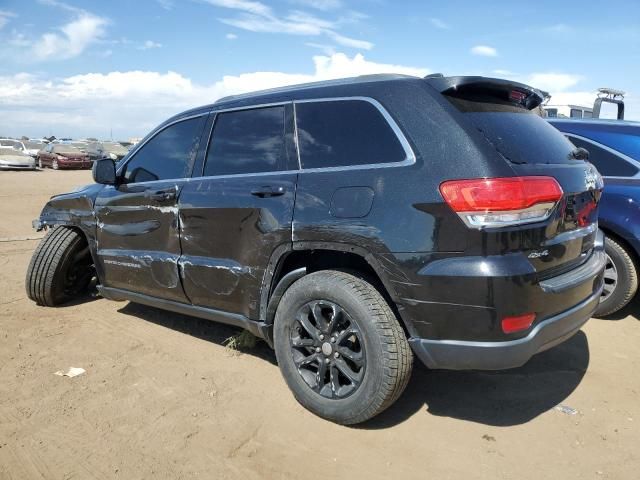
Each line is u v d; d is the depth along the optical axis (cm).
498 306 247
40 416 307
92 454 272
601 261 327
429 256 260
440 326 261
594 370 372
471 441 286
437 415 312
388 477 256
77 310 500
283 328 313
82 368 372
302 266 328
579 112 818
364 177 284
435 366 271
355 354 287
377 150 287
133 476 255
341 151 301
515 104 321
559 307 274
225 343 418
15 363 379
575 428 299
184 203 372
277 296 321
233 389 342
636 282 448
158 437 287
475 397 334
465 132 264
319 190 299
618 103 758
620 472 259
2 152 3178
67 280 508
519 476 256
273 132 338
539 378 360
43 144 3847
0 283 593
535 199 255
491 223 248
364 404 282
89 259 517
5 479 252
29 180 2278
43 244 493
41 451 274
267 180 327
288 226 307
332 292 288
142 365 378
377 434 292
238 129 360
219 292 354
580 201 304
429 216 260
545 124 335
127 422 302
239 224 336
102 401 325
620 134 459
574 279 285
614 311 462
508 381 356
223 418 307
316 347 302
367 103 299
